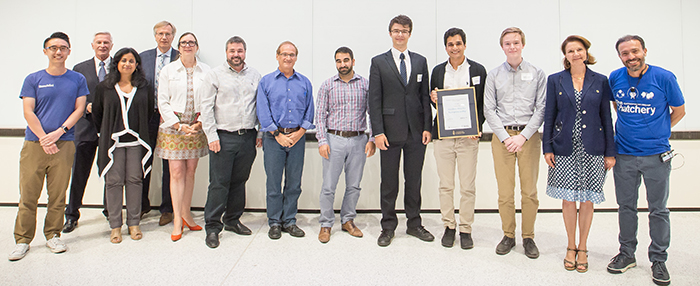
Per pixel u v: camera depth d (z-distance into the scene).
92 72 2.87
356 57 3.33
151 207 3.33
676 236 2.61
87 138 2.79
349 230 2.68
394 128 2.43
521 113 2.25
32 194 2.27
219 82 2.46
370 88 2.46
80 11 3.34
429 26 3.30
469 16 3.30
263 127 2.50
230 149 2.50
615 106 2.11
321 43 3.33
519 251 2.36
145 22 3.33
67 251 2.32
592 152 2.01
